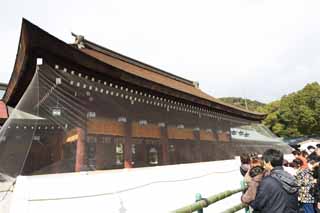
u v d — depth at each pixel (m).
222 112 14.67
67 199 4.75
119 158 9.30
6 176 6.27
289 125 35.47
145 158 10.24
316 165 5.47
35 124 8.02
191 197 7.21
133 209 5.74
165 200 6.54
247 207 4.27
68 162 8.31
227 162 9.45
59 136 9.01
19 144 7.30
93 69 7.29
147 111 10.27
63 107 7.74
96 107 8.61
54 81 6.90
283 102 38.06
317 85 35.91
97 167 8.45
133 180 6.05
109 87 8.27
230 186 8.81
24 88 8.26
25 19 5.30
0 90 21.45
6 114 14.09
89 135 8.48
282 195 2.37
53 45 6.09
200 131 13.22
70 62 6.74
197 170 7.94
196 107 12.45
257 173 2.93
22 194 4.39
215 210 6.64
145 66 18.88
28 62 6.36
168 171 7.02
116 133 9.34
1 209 4.60
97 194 5.21
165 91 10.07
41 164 8.88
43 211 4.41
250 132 18.70
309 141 28.23
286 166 9.46
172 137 11.52
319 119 33.34
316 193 4.96
